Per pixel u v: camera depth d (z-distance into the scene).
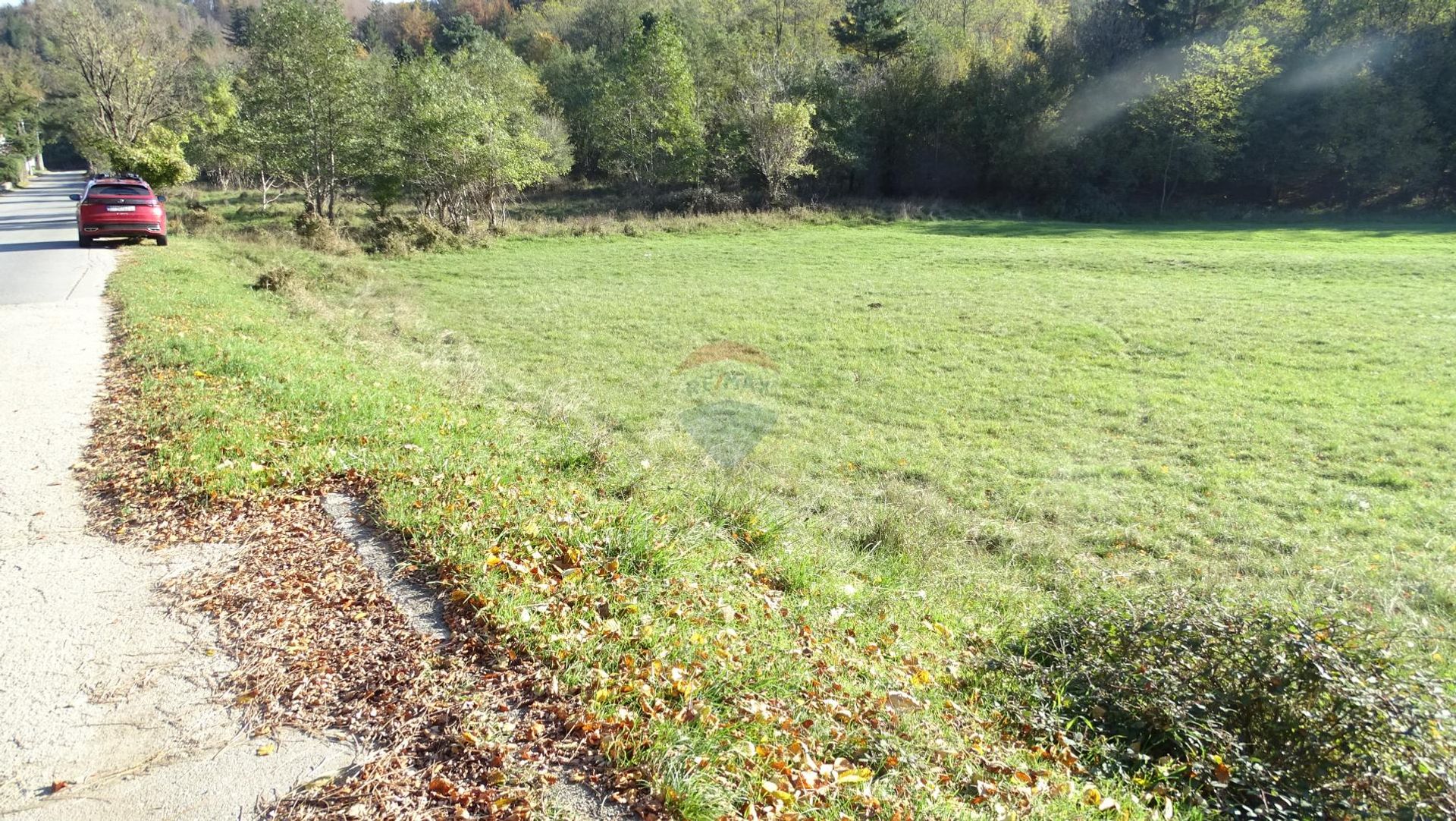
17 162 58.03
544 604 3.91
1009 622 5.46
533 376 13.13
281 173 33.38
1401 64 41.06
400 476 5.53
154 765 2.89
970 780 3.30
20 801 2.71
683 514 5.89
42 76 76.31
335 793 2.75
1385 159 40.09
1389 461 9.69
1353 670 3.68
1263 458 9.91
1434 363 13.66
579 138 54.31
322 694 3.29
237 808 2.70
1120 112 44.84
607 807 2.71
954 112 47.31
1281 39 43.16
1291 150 42.53
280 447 5.88
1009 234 34.56
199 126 48.94
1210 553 7.55
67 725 3.11
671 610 4.10
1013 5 61.50
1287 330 16.14
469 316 17.92
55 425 6.48
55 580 4.18
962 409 11.98
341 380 8.41
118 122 48.75
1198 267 24.23
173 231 26.88
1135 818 3.27
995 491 9.03
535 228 32.75
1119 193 45.41
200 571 4.28
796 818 2.76
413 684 3.33
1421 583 6.80
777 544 5.98
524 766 2.86
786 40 59.84
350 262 23.75
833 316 18.16
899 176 49.72
